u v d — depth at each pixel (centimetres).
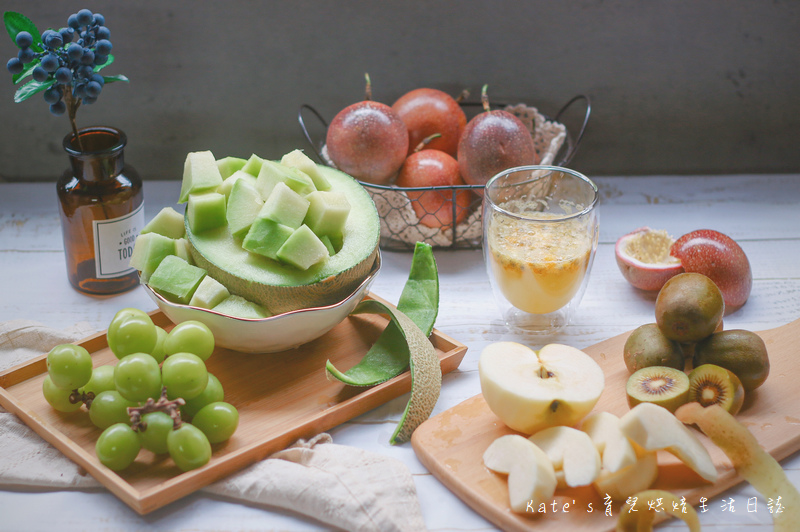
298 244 80
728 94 112
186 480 74
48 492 76
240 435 79
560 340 91
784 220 107
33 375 84
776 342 87
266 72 110
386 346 86
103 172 91
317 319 82
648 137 115
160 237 84
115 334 78
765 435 78
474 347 90
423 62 111
